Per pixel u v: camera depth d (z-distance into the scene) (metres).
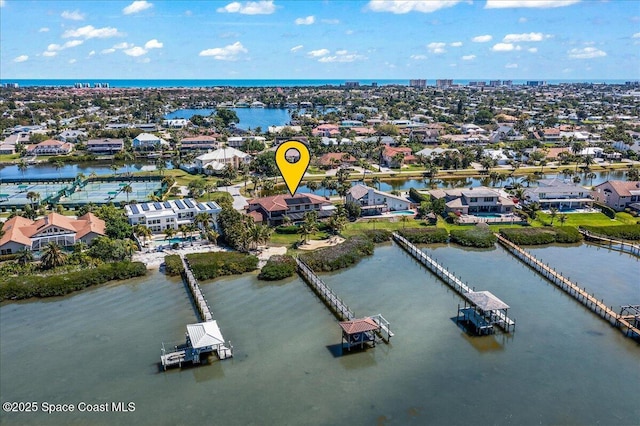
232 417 52.84
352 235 109.94
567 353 65.38
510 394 56.84
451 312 77.00
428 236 110.50
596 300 78.38
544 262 98.62
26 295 80.75
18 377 59.75
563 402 55.47
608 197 136.50
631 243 108.19
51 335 69.56
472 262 99.31
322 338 68.88
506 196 146.12
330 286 86.81
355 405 54.84
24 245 96.38
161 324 72.44
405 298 81.94
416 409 54.22
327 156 198.62
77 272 85.88
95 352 65.00
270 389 57.69
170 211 115.56
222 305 78.81
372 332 68.00
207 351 63.84
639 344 67.75
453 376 60.19
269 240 107.62
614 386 58.38
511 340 68.62
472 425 51.84
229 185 164.25
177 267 90.00
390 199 130.75
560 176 182.38
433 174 179.38
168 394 56.72
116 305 78.69
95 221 107.94
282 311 77.00
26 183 166.12
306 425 51.62
